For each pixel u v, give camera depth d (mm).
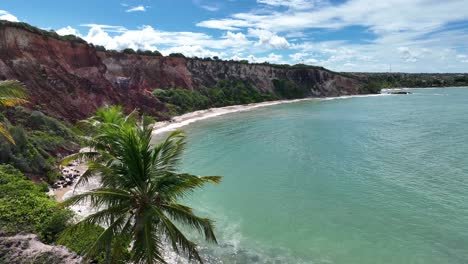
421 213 28312
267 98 132750
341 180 36625
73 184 32875
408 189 33625
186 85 108188
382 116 86875
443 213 28219
